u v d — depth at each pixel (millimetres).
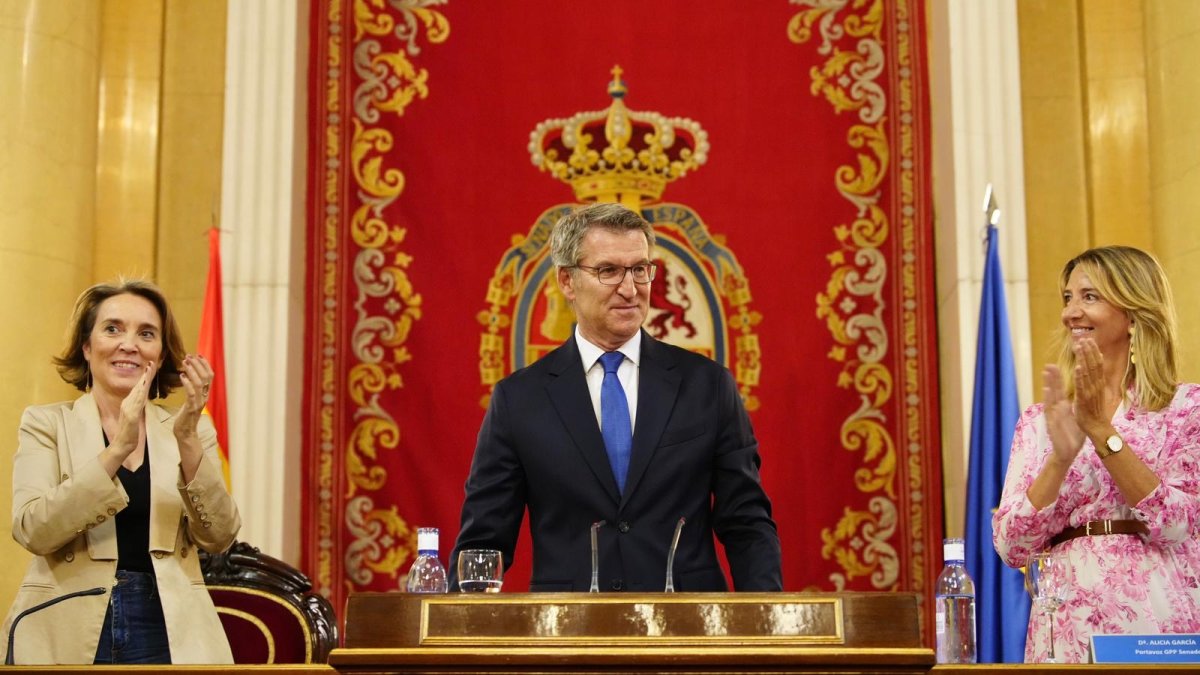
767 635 3395
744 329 8688
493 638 3395
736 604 3422
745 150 8875
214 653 4727
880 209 8773
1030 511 4637
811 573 8398
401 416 8586
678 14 9016
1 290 7566
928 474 8445
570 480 4633
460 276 8742
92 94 8281
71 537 4586
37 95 7871
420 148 8867
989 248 7750
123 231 8516
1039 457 4805
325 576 8344
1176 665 3496
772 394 8617
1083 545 4668
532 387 4824
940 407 8539
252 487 8016
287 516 8125
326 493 8438
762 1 9023
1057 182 8609
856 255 8734
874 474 8500
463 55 8977
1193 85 7848
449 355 8664
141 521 4840
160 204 8625
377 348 8648
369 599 3436
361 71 8922
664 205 8820
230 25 8523
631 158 8859
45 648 4570
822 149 8852
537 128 8906
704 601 3424
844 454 8531
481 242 8781
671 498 4609
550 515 4668
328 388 8555
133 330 5043
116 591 4707
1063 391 4582
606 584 4512
